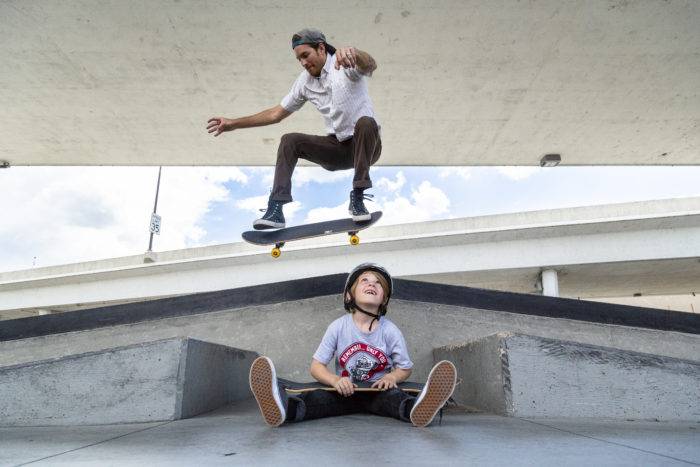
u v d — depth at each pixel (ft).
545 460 4.62
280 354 13.98
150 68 22.63
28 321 15.42
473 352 9.78
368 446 5.51
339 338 8.61
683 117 26.96
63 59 21.86
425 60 22.39
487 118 27.22
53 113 26.09
